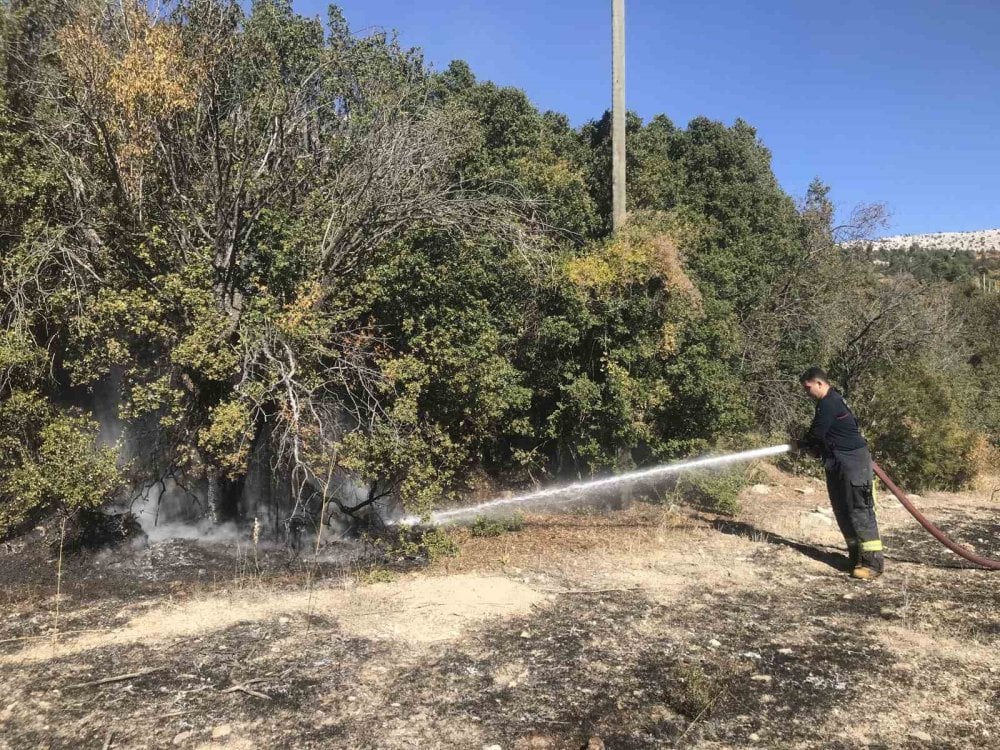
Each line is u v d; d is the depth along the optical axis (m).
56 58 8.03
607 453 8.88
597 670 4.62
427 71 12.15
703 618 5.57
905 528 8.73
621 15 9.45
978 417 15.26
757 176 14.99
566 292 8.45
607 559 7.13
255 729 3.88
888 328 13.80
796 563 7.08
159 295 6.79
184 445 7.48
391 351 7.53
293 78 9.87
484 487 9.58
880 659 4.82
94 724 3.92
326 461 6.78
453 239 8.15
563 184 10.74
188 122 7.82
